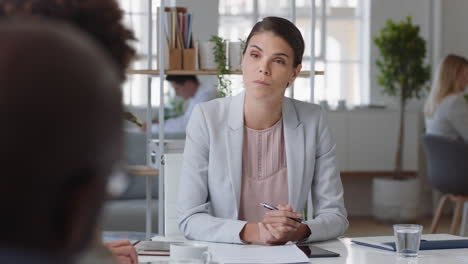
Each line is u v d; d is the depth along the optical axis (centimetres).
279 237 183
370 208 704
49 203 38
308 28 693
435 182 486
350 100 704
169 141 351
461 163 468
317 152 220
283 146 214
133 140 456
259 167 212
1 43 36
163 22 350
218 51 357
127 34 64
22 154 36
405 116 670
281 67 204
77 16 59
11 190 36
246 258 157
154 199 448
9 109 36
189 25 358
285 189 211
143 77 643
